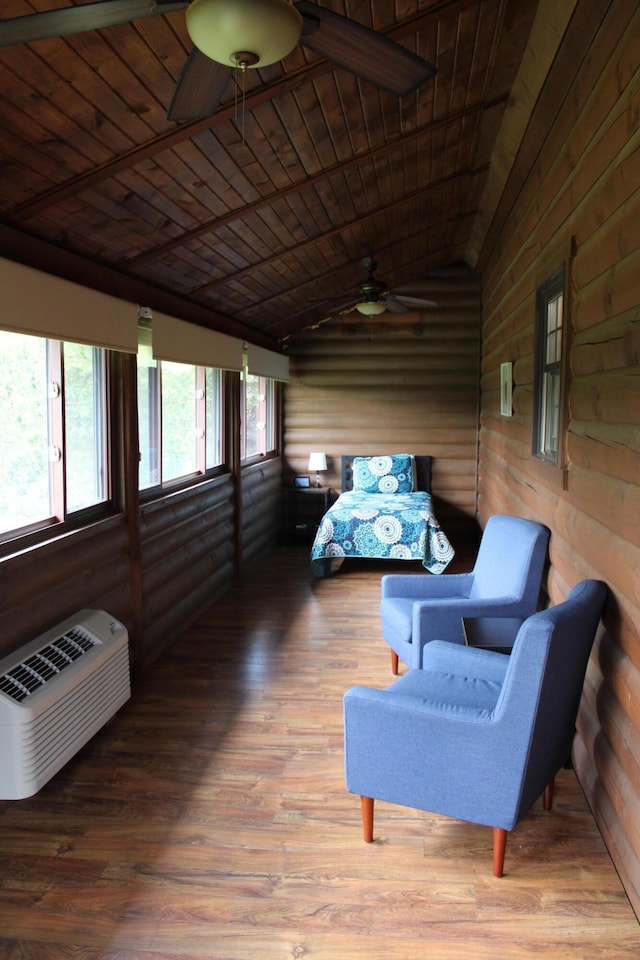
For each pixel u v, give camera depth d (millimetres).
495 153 4203
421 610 3260
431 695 2498
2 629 2625
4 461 2725
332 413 7574
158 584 4191
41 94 2016
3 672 2529
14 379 2785
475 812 2186
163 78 2182
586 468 2641
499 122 3766
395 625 3625
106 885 2178
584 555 2654
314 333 7512
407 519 5844
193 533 4785
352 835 2438
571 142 2869
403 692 2525
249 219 3678
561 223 3076
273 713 3375
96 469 3525
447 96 3211
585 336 2654
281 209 3758
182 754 2984
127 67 2064
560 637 2061
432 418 7434
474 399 7352
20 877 2213
